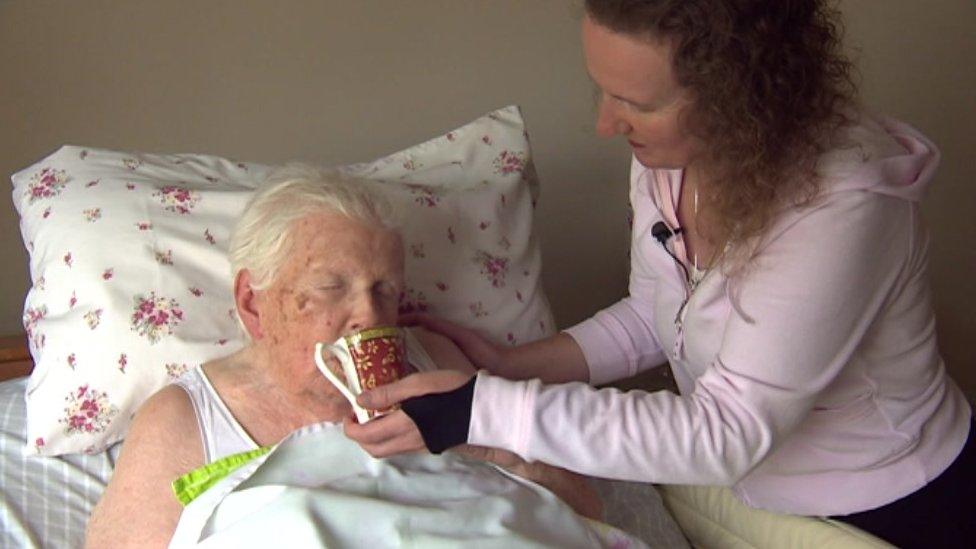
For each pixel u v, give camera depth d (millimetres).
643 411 1095
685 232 1316
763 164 1046
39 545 1378
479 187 1741
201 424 1341
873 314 1121
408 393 1103
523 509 1227
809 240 1069
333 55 2074
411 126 2168
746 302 1105
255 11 2002
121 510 1281
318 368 1301
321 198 1320
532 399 1084
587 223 2352
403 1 2092
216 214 1604
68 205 1592
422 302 1615
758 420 1094
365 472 1225
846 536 1284
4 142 1931
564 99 2252
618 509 1594
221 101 2029
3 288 2002
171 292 1522
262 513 1131
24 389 1700
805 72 1040
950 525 1247
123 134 1992
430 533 1145
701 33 979
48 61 1915
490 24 2162
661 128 1074
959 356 2588
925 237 1176
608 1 1007
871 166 1071
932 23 2418
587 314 2414
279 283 1308
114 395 1488
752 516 1441
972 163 2504
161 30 1960
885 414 1241
